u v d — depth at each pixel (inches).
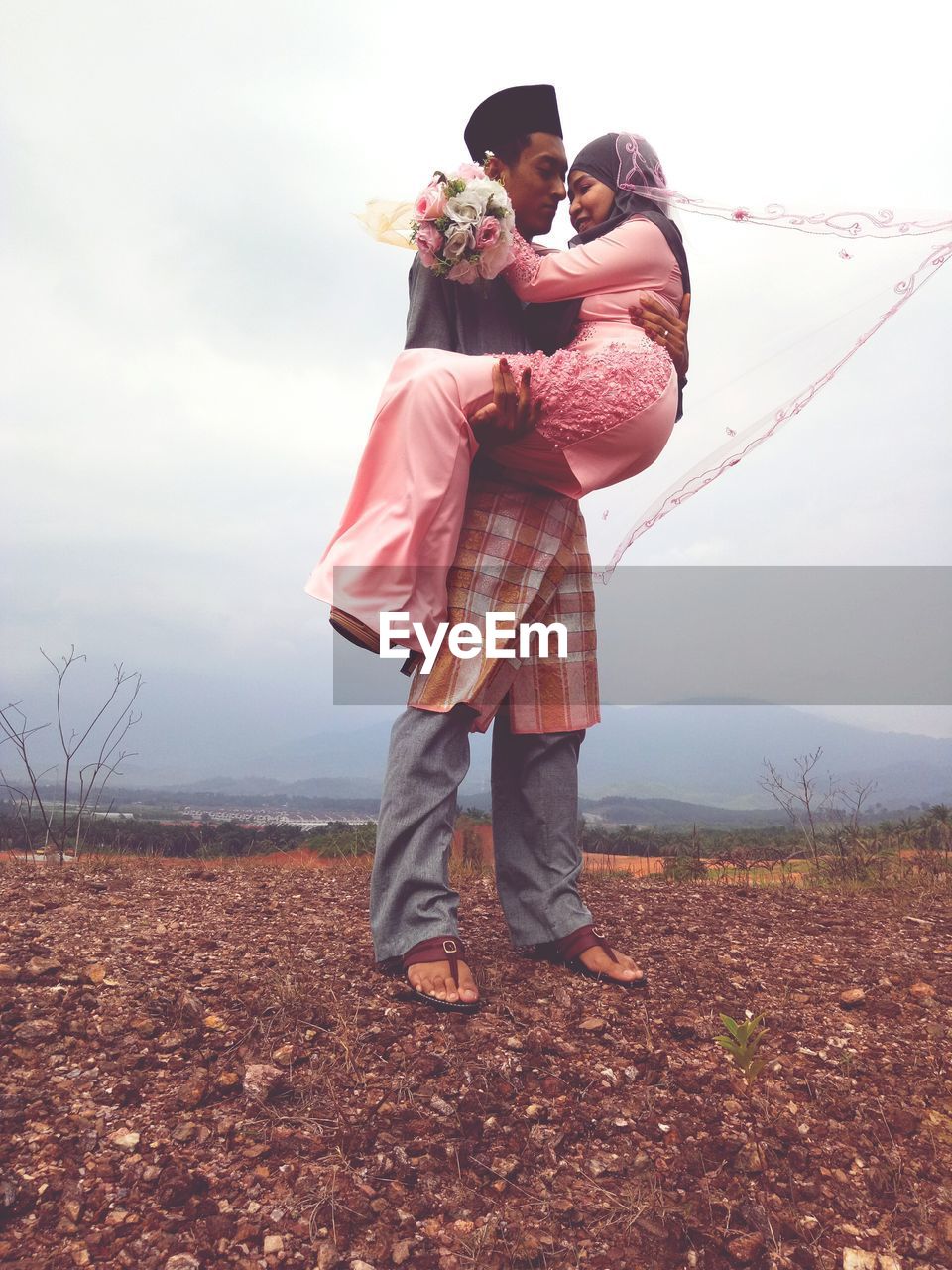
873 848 252.7
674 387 102.9
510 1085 80.1
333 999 92.1
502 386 95.1
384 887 100.3
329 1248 59.0
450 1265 59.2
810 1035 97.7
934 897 190.7
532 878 111.0
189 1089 74.2
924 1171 74.1
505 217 98.6
